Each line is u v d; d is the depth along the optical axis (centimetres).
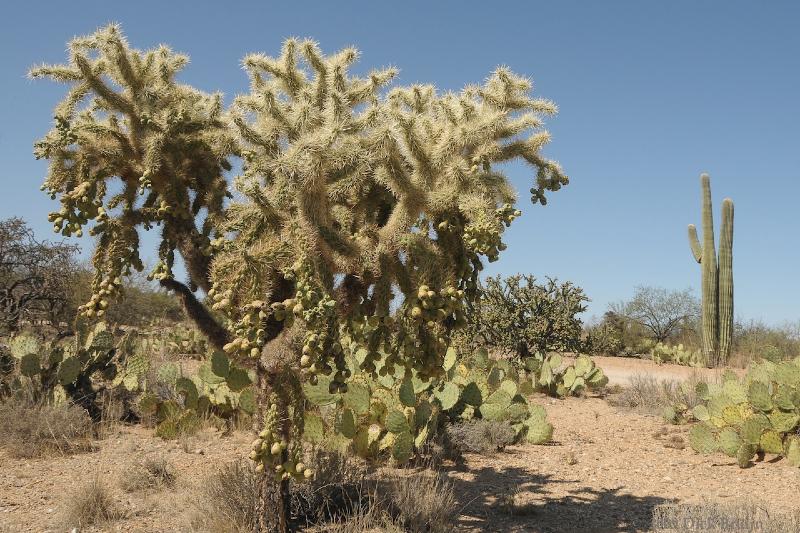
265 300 380
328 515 527
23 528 498
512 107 490
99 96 448
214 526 477
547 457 789
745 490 655
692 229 2486
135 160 462
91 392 912
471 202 377
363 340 431
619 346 2675
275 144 451
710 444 814
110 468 668
